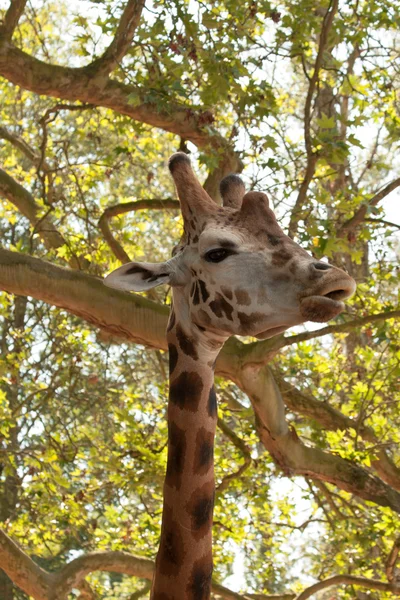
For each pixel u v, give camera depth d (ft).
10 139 36.27
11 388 41.19
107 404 33.45
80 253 31.04
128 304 20.94
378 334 27.40
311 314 11.35
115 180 48.80
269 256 12.19
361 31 28.73
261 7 25.86
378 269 29.40
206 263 12.55
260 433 24.08
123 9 27.09
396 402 28.63
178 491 13.10
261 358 21.45
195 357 13.23
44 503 30.55
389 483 27.68
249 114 26.25
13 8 24.30
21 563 26.27
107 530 30.35
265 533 36.83
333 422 28.71
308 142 25.02
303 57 26.68
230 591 27.27
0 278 20.70
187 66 24.35
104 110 38.32
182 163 13.42
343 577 27.37
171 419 13.30
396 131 31.07
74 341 31.42
